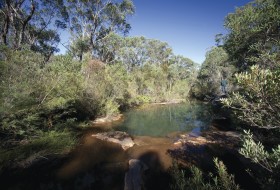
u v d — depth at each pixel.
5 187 4.82
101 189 4.89
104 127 11.33
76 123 10.54
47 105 7.57
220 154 6.81
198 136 9.21
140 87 26.17
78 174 5.60
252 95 2.64
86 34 22.25
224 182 3.01
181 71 45.62
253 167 5.28
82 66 13.11
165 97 28.50
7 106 5.82
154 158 6.72
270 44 5.53
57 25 19.05
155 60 44.59
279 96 2.24
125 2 21.84
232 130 9.40
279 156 2.26
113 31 23.11
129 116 15.94
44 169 5.74
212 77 29.72
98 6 21.61
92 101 12.32
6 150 5.92
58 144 7.16
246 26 6.36
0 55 6.45
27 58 6.73
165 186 4.99
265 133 5.64
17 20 14.48
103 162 6.38
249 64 7.93
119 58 28.58
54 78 8.03
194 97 33.06
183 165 6.08
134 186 4.92
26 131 6.76
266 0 6.23
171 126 12.04
